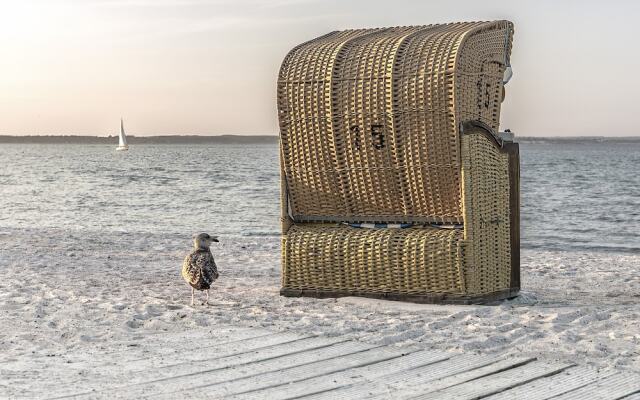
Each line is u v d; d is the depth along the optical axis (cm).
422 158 1018
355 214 1082
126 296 1109
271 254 1692
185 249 1780
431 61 1002
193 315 958
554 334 848
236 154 19250
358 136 1046
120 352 778
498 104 1109
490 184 1049
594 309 994
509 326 884
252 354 766
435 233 1029
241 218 3306
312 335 843
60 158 15400
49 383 670
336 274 1071
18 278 1273
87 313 974
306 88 1062
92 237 2030
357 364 729
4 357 759
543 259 1644
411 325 887
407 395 640
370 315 947
